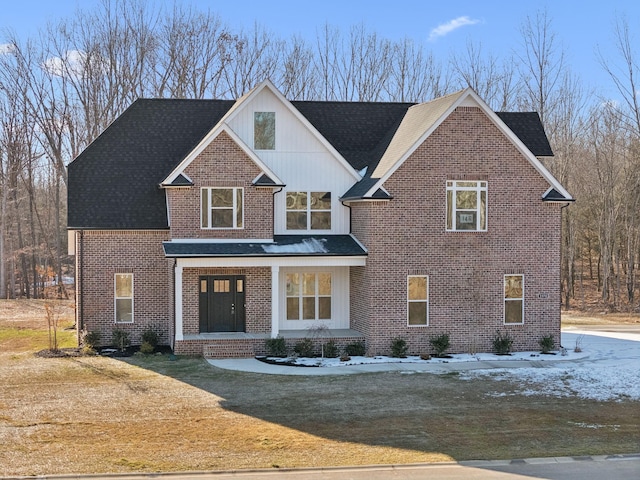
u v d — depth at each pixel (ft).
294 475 51.72
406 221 97.96
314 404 72.02
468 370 88.84
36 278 209.77
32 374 84.74
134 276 103.35
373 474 52.06
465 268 99.60
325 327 100.99
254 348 96.63
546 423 65.98
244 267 101.04
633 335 124.26
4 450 56.70
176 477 51.03
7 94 191.62
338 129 116.47
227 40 199.72
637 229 194.49
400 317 98.12
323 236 104.42
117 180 107.04
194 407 70.54
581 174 204.44
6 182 189.98
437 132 98.48
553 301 102.01
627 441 60.80
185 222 99.25
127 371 86.69
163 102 116.57
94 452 56.49
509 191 100.48
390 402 73.05
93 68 188.96
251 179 100.53
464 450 57.88
